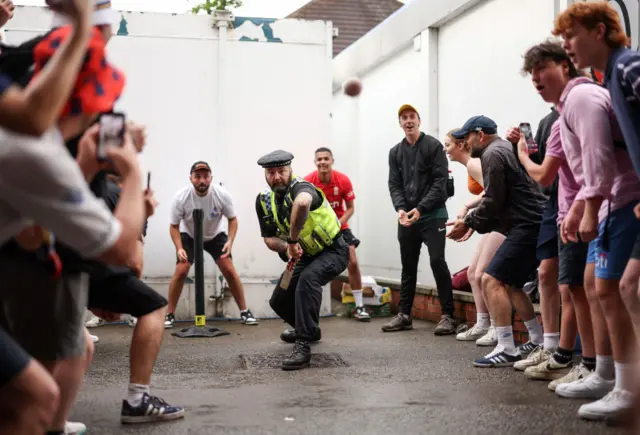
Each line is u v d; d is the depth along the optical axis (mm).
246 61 9977
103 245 2057
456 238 6121
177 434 3777
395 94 11133
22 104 1865
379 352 6699
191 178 8875
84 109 2436
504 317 5832
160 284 9648
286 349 7031
